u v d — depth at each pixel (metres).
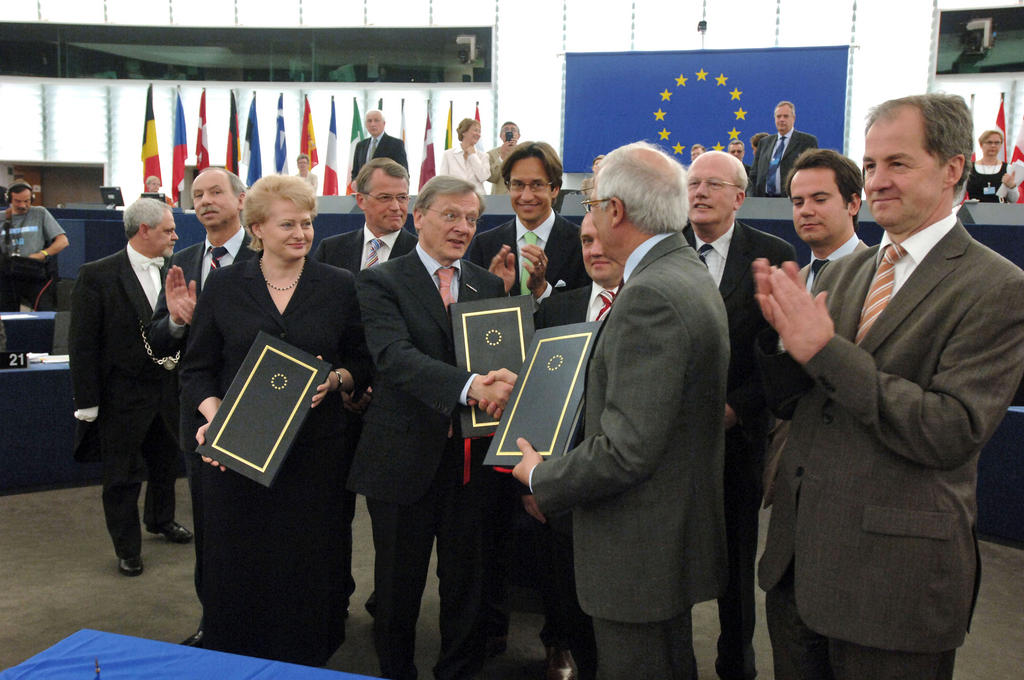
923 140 1.51
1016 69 12.61
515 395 1.92
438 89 14.72
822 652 1.73
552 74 14.60
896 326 1.55
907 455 1.47
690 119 11.49
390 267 2.40
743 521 2.40
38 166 15.59
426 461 2.34
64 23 14.85
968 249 1.53
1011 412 3.71
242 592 2.35
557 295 2.55
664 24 14.40
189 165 15.05
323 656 2.44
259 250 2.46
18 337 5.04
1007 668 2.71
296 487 2.35
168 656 1.57
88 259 7.02
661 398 1.55
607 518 1.68
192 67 15.02
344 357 2.52
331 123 12.51
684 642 1.74
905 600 1.51
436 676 2.49
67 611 3.07
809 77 11.12
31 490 4.38
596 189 1.76
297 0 15.23
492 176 7.91
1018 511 3.70
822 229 2.55
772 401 1.75
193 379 2.41
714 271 2.49
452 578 2.46
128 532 3.41
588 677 2.41
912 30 13.18
